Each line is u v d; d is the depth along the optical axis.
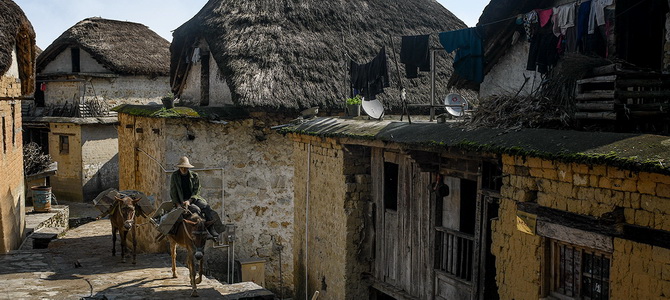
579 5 7.50
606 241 5.52
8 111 13.42
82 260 12.98
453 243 8.16
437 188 8.20
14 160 14.44
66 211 20.00
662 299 5.03
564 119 6.58
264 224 14.26
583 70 6.61
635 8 6.97
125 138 17.05
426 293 8.58
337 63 14.80
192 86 17.38
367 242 9.80
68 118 23.66
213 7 15.69
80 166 23.92
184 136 13.45
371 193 9.77
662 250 5.03
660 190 5.03
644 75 6.15
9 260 12.43
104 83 24.39
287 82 13.95
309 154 10.94
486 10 8.88
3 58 11.45
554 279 6.22
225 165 13.84
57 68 24.69
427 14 17.09
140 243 15.03
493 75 9.94
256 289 10.81
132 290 10.49
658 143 5.08
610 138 5.52
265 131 14.20
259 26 14.80
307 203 11.02
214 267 13.63
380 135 8.29
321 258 10.55
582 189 5.73
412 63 9.25
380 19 16.27
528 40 8.32
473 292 7.62
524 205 6.41
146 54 25.14
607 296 5.68
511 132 6.51
